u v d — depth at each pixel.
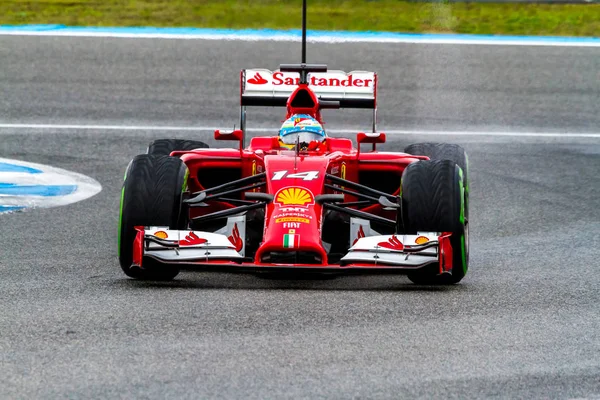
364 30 75.62
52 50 68.56
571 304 25.56
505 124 55.19
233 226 27.94
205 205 28.44
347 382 19.39
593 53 72.19
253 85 35.19
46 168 44.34
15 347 21.09
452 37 75.69
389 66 66.44
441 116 56.34
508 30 78.75
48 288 26.34
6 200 38.66
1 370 19.78
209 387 19.03
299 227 25.78
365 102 35.28
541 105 59.34
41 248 31.95
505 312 24.53
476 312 24.42
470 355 21.11
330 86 35.38
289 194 27.19
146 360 20.41
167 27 75.69
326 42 71.69
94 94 58.78
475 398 18.80
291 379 19.48
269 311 23.92
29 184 41.38
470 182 43.59
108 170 44.25
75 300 24.94
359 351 21.16
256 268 24.78
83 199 39.25
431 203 26.64
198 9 79.94
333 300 25.16
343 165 30.64
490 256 31.97
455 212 26.59
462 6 82.94
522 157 48.47
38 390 18.80
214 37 72.81
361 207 31.62
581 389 19.33
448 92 61.34
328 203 27.72
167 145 33.97
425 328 22.91
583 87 63.59
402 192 27.25
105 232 34.56
